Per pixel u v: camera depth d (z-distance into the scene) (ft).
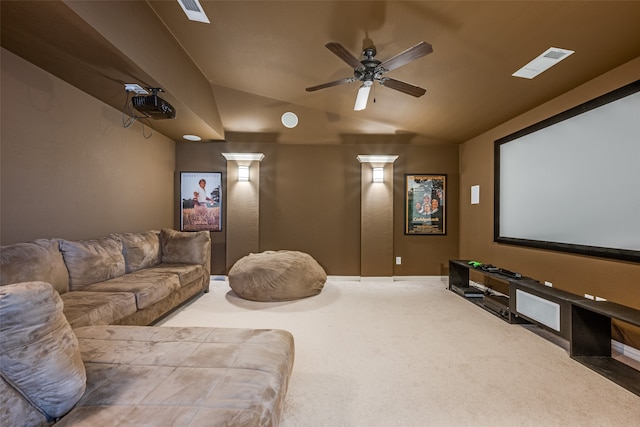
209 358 4.58
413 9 7.21
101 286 8.54
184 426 3.14
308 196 16.55
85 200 10.03
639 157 7.39
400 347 8.16
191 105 11.41
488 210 13.76
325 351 7.90
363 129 15.65
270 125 15.49
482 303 12.07
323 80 11.66
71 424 3.14
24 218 8.01
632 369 6.99
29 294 3.00
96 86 9.37
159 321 9.92
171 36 9.59
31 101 8.10
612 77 8.13
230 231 16.02
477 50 8.29
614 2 5.99
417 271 16.49
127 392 3.71
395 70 9.82
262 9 8.02
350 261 16.53
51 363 3.12
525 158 11.32
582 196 8.88
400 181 16.43
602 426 5.22
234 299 12.50
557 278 9.79
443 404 5.76
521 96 10.16
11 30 6.53
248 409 3.43
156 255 12.23
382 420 5.32
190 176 16.22
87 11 6.28
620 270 7.80
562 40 7.26
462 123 13.30
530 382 6.52
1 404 2.82
